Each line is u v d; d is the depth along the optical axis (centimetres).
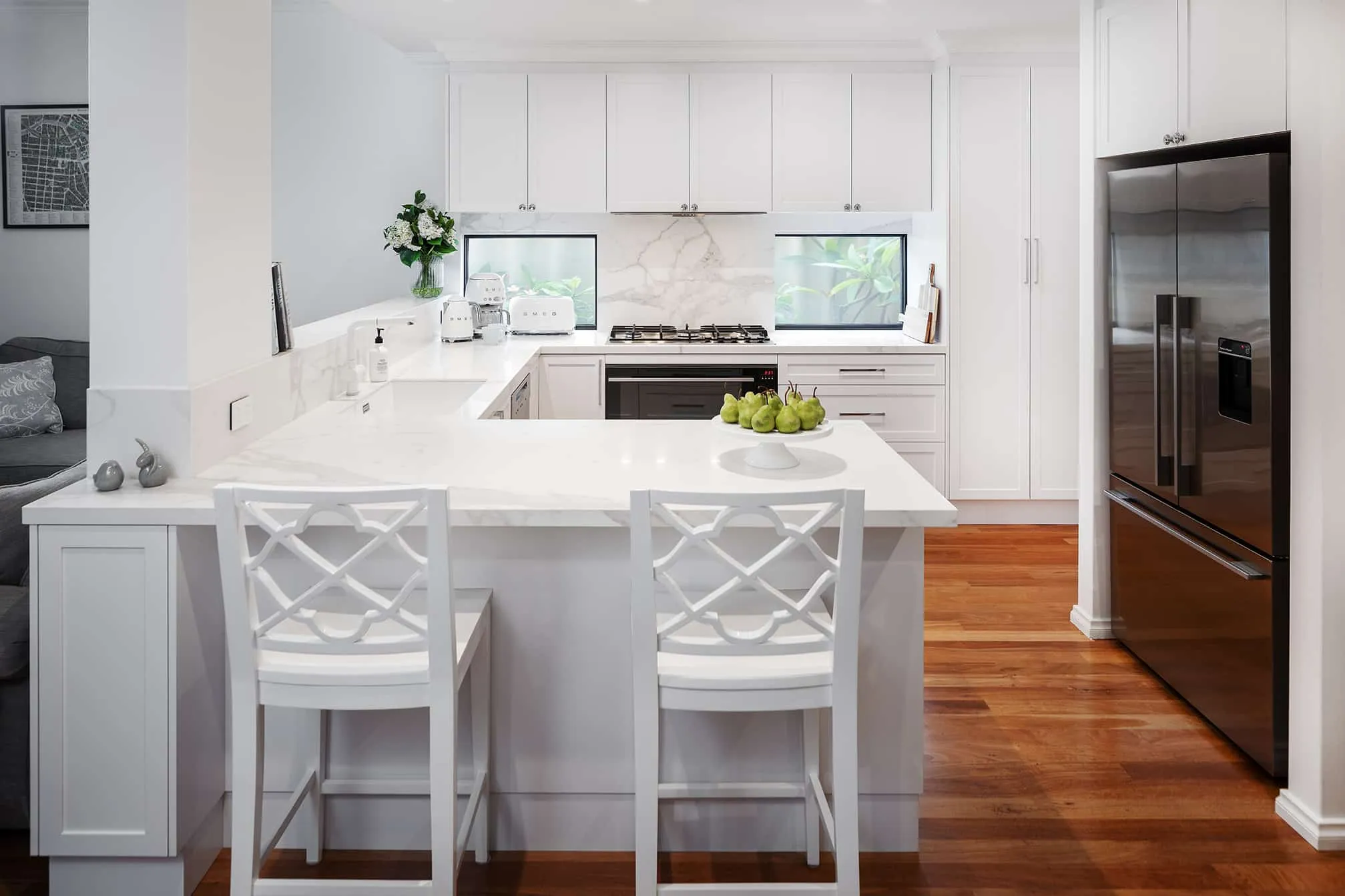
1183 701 341
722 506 196
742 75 562
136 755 223
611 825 252
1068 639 399
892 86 562
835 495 195
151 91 244
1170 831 262
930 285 567
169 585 221
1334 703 252
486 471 262
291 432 313
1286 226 266
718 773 249
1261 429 277
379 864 246
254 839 204
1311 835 255
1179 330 319
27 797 252
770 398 268
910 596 243
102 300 249
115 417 249
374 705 202
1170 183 324
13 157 598
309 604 227
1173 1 327
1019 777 290
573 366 559
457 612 230
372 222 602
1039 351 560
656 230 613
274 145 595
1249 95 285
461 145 566
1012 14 488
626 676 246
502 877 241
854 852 205
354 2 468
